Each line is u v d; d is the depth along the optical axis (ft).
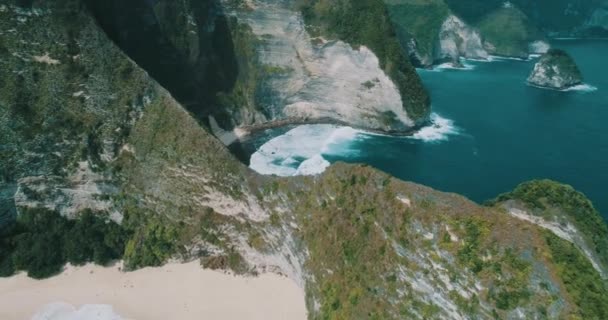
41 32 206.18
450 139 306.14
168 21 285.43
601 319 115.85
